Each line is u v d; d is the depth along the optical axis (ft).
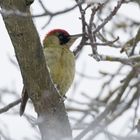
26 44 31.55
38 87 33.01
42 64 32.42
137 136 27.91
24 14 30.58
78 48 37.88
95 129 32.01
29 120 32.76
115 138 28.94
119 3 35.47
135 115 40.52
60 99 33.83
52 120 33.91
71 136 34.37
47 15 34.14
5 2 30.53
